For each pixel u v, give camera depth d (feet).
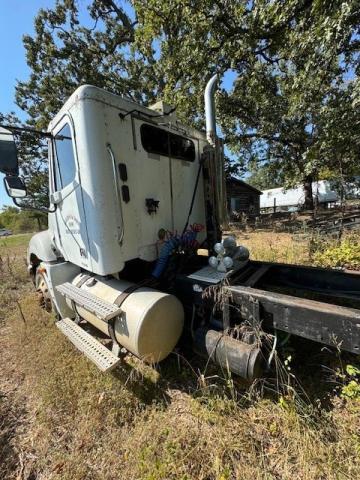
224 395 6.39
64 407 6.74
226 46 21.18
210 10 20.20
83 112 6.70
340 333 4.90
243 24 20.21
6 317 13.03
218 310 6.91
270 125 43.04
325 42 12.51
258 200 89.40
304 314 5.38
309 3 14.23
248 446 5.17
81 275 9.64
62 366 8.20
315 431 5.16
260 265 9.43
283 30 18.51
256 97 34.32
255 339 5.98
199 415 6.01
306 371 7.19
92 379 7.53
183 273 8.23
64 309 9.88
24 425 6.50
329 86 16.79
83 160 6.98
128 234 7.63
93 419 6.25
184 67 23.29
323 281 8.37
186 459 5.06
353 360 7.30
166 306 6.77
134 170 7.81
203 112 27.55
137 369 7.26
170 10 21.09
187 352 8.09
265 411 5.90
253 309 6.15
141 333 6.34
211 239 10.28
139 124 7.95
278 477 4.65
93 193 6.91
